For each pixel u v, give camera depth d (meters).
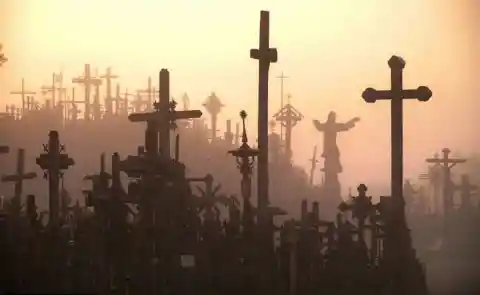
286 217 70.56
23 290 40.88
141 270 47.44
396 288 51.34
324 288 50.38
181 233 48.84
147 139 50.88
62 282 42.94
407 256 52.50
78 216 50.75
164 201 49.06
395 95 54.56
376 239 53.66
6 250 44.28
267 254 49.47
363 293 50.78
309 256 50.56
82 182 72.06
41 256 44.34
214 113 72.31
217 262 48.44
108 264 47.34
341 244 51.66
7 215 48.94
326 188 72.50
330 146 72.81
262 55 54.78
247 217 49.75
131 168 49.75
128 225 48.50
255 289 48.22
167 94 52.41
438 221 71.56
